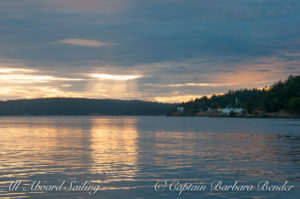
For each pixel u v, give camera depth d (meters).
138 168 29.97
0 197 20.89
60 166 30.91
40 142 57.03
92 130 103.88
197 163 32.78
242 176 26.72
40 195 21.39
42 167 30.38
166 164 32.16
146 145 51.62
